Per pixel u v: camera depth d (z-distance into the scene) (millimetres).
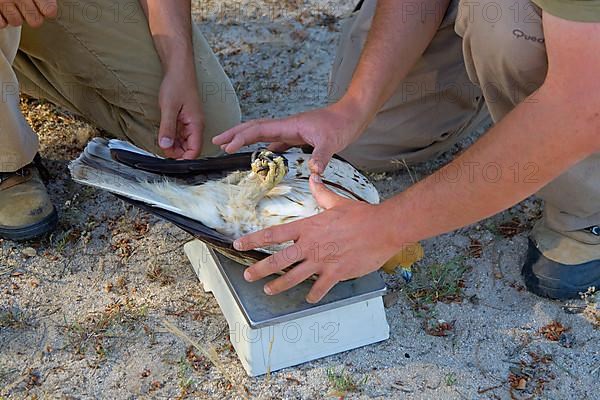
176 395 1725
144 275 2000
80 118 2486
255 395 1725
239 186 1651
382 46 1831
